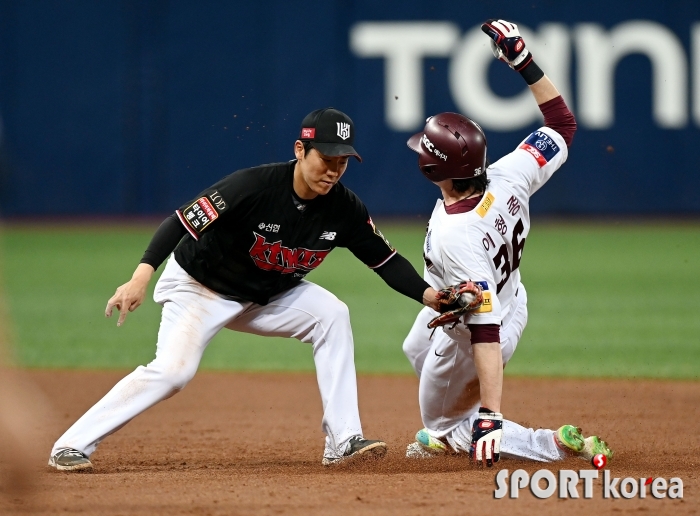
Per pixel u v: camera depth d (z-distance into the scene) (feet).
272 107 228.84
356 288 157.07
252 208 52.39
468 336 53.52
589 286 156.46
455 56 226.58
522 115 224.53
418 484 48.75
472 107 226.79
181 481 50.57
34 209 233.96
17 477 35.63
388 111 229.86
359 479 50.55
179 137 229.25
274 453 63.62
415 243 197.47
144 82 228.43
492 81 225.35
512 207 53.31
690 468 55.01
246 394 88.84
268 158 229.66
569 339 115.03
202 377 97.81
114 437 69.67
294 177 52.60
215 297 55.06
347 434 55.62
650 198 233.96
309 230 53.62
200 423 75.66
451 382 56.18
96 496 46.39
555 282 160.97
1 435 35.53
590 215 236.43
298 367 104.01
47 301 141.69
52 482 50.03
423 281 54.54
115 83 228.84
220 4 226.58
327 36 228.22
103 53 228.43
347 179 231.91
